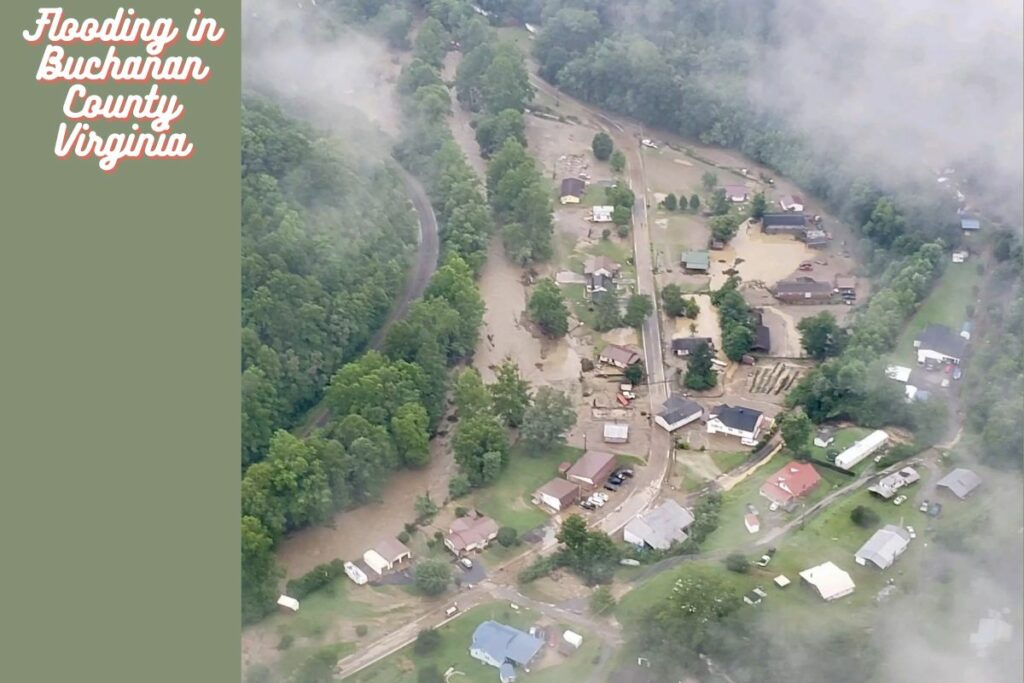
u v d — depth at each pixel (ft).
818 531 522.06
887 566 494.18
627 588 493.77
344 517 539.70
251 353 577.02
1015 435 558.15
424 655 457.27
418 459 563.48
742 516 537.65
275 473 510.17
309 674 436.76
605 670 445.37
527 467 580.71
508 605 487.61
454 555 518.37
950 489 540.11
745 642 444.55
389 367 586.86
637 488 568.41
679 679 432.25
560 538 518.37
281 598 484.74
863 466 572.92
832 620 461.78
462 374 600.39
